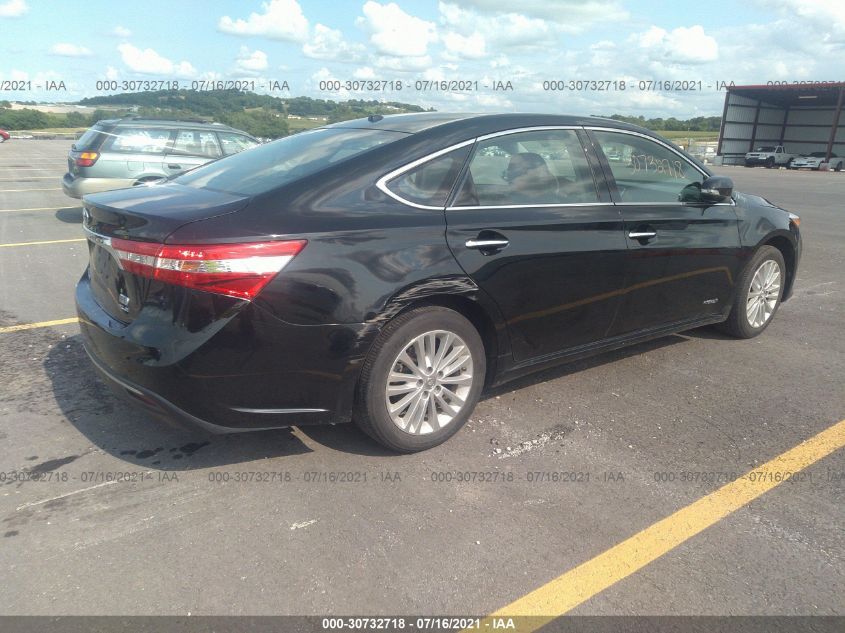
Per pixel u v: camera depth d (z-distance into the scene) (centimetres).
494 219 332
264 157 364
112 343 288
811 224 1207
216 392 273
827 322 569
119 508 279
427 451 333
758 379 435
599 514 282
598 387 418
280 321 273
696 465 325
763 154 4159
